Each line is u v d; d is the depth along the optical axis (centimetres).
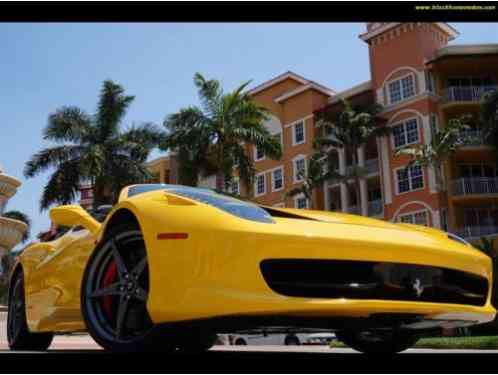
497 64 2931
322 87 3475
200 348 357
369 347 373
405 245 252
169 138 2572
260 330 275
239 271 224
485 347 968
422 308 245
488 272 289
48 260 362
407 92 3005
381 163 3027
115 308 277
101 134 2748
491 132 2530
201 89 2569
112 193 2720
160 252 239
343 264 237
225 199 268
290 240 229
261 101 3806
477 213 2858
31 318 377
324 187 3300
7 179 1212
